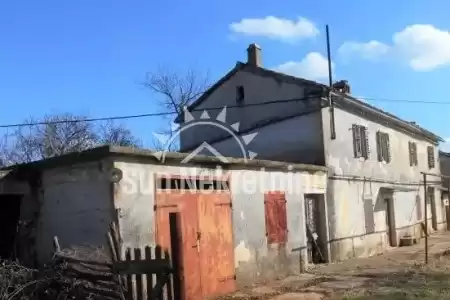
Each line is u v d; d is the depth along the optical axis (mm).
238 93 22703
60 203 10758
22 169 11289
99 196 9953
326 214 18109
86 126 32750
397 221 24828
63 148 30859
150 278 8922
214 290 11719
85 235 10164
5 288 8820
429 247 22438
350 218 19969
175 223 10938
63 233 10625
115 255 8797
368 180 22078
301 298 11414
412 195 27844
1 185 11164
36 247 11109
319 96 19125
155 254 8914
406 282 12695
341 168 19719
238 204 13047
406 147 27797
